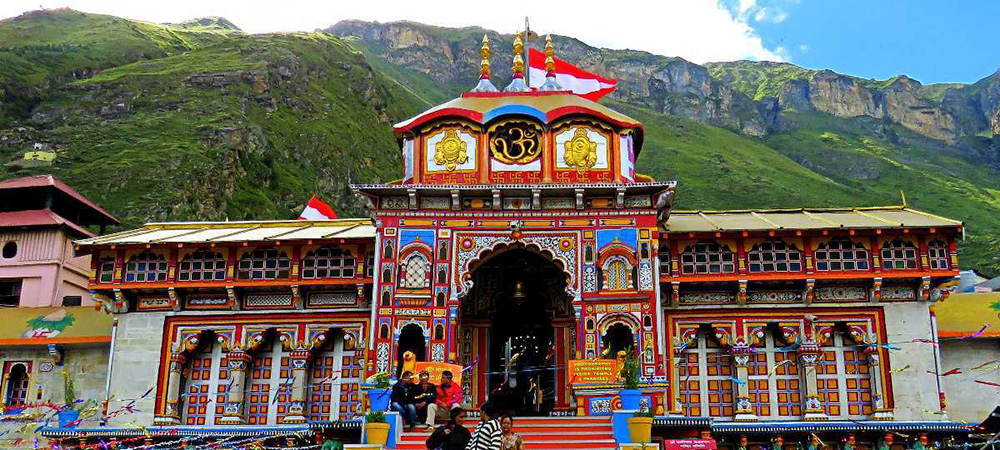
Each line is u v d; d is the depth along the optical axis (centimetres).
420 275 2822
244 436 2892
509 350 3259
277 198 10281
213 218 8750
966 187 16925
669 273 3009
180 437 2912
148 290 3139
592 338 2750
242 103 11375
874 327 2973
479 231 2859
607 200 2872
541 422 2488
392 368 2723
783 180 15162
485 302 3231
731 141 18200
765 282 3002
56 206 4619
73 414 3030
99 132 9888
